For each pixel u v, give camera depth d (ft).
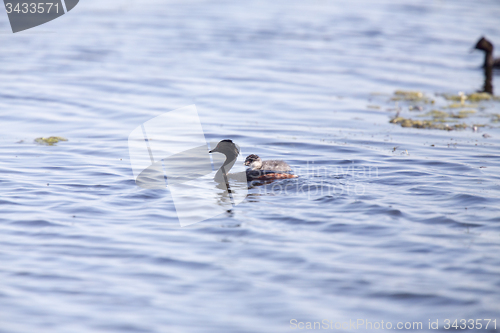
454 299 36.42
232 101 104.32
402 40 166.30
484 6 228.63
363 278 39.29
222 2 219.20
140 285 38.63
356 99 108.68
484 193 55.36
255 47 152.15
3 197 54.03
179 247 44.37
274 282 38.99
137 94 108.06
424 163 67.36
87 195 55.36
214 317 34.94
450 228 47.19
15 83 113.80
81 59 136.36
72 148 74.90
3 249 43.39
